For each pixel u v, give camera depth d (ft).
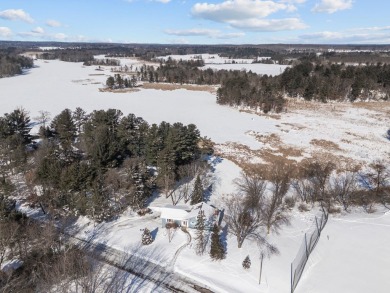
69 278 107.76
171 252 131.23
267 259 127.65
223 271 120.88
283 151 245.24
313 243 140.97
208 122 316.81
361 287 117.08
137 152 201.98
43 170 160.97
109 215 152.05
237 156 231.91
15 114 223.92
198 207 153.17
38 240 125.90
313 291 114.62
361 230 153.28
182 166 189.16
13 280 105.81
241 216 139.03
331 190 182.80
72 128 233.55
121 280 114.52
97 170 165.58
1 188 151.02
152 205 165.48
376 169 219.61
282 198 172.45
